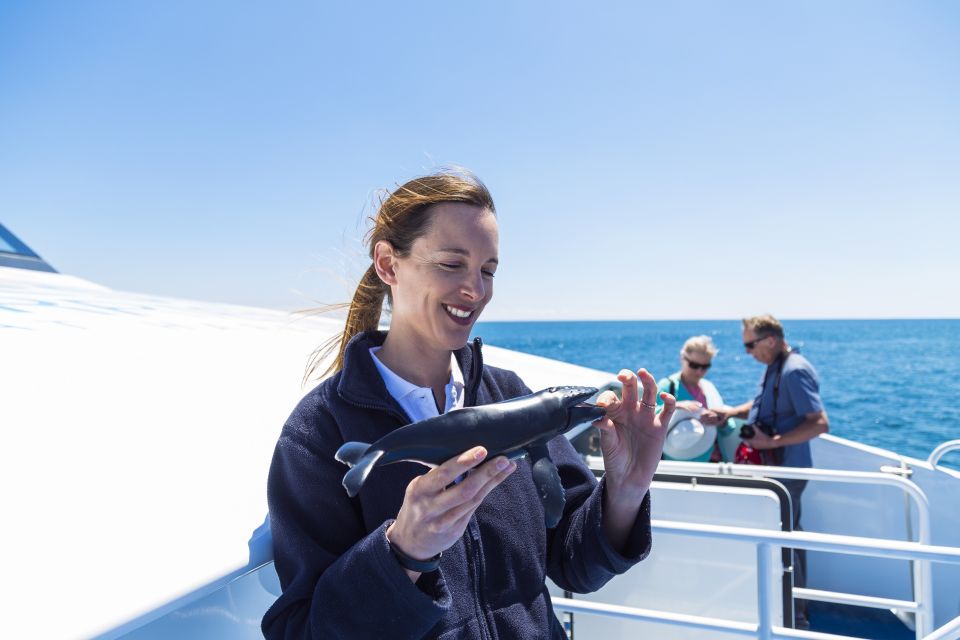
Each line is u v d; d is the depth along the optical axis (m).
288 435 1.30
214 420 2.03
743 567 2.81
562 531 1.56
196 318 4.18
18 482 1.37
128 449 1.67
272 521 1.28
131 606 1.06
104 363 2.38
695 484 2.95
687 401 4.29
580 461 1.67
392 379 1.38
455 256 1.25
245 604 1.45
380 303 1.65
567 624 3.11
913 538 4.12
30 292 4.30
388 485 1.29
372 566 1.03
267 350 3.31
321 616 1.06
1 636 0.93
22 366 2.13
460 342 1.32
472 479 0.91
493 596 1.34
